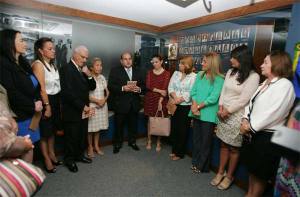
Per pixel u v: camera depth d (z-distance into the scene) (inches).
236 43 98.2
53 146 102.1
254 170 66.1
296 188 50.2
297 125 30.3
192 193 84.1
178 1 104.0
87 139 109.9
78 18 112.8
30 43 100.3
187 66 106.8
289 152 23.8
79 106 91.4
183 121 109.0
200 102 96.0
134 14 119.1
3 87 61.7
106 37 125.1
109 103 122.8
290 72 61.9
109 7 109.9
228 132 82.8
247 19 92.5
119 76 115.0
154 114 119.0
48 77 85.7
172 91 111.7
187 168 104.9
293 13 71.1
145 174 97.2
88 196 79.0
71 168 95.8
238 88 79.0
